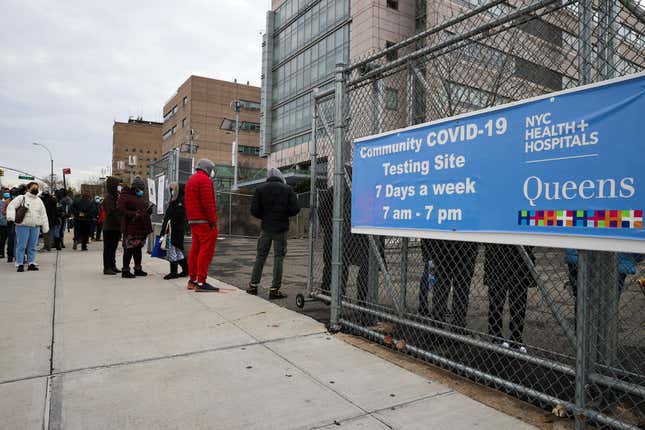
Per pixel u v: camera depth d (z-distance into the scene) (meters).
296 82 45.53
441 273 4.24
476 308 5.81
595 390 3.04
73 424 2.59
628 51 2.86
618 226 2.32
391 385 3.22
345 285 5.29
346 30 37.16
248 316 5.11
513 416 2.76
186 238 16.62
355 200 4.33
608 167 2.37
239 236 19.97
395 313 4.53
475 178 3.09
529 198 2.75
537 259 3.93
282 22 48.44
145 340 4.18
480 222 3.05
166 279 7.66
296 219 21.42
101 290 6.57
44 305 5.54
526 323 5.02
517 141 2.82
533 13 2.96
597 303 2.82
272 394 3.04
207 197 6.42
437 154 3.40
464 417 2.74
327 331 4.57
